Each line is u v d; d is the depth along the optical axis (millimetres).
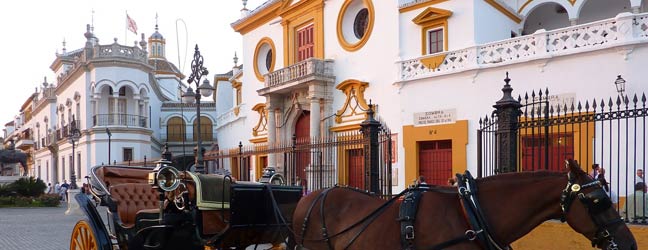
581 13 23016
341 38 25250
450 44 21141
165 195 7277
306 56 27578
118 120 43000
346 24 25453
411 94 21672
